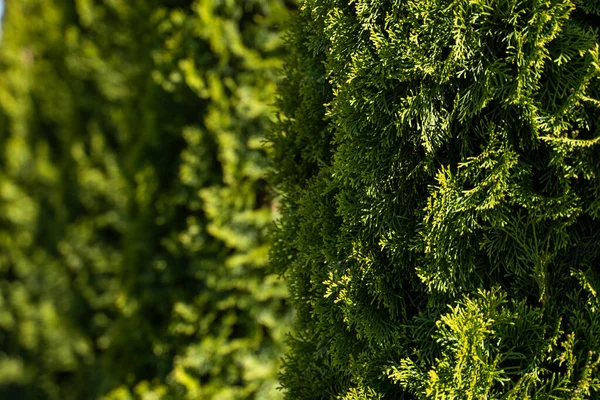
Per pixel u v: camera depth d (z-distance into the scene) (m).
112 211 7.59
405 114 1.89
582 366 1.85
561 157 1.80
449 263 1.91
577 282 1.92
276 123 2.60
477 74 1.88
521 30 1.79
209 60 3.84
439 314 1.99
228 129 3.80
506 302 1.89
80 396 7.46
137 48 4.98
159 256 4.19
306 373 2.33
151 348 4.22
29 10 8.55
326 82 2.30
